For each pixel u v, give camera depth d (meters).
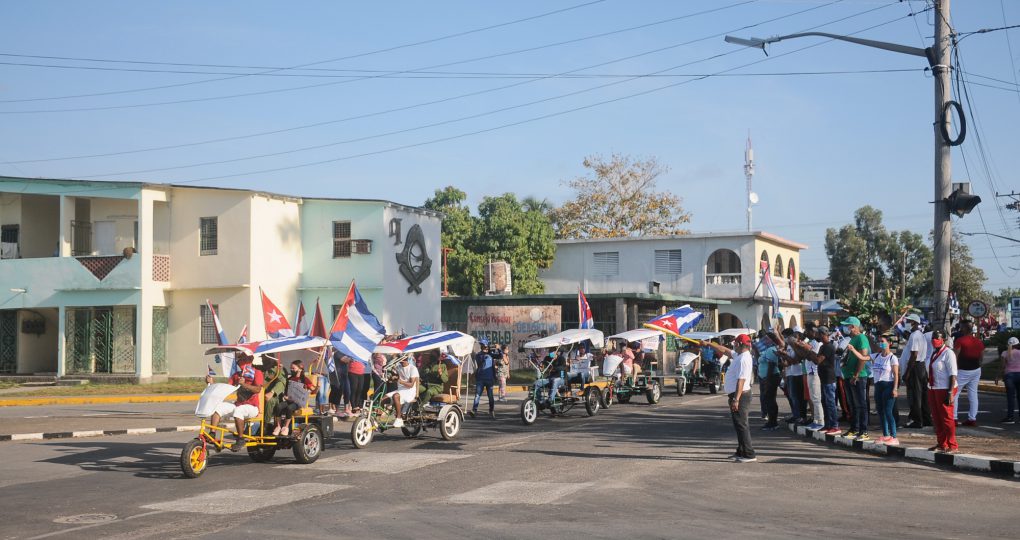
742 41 18.27
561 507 9.72
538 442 16.20
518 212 53.53
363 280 35.03
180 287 34.25
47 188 34.84
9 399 26.52
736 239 48.47
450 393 17.73
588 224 66.94
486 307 39.19
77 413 23.00
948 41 17.69
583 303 28.89
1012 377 18.61
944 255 17.80
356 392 20.67
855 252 94.25
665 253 49.91
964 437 15.46
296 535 8.52
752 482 11.33
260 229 34.12
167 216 34.81
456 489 11.05
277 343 14.59
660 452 14.45
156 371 34.34
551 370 22.03
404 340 17.31
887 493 10.49
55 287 34.50
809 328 17.98
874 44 17.89
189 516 9.53
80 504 10.30
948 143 17.73
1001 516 9.09
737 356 13.38
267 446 13.47
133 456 14.69
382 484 11.55
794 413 18.20
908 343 17.30
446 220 54.34
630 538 8.12
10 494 11.02
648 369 27.56
